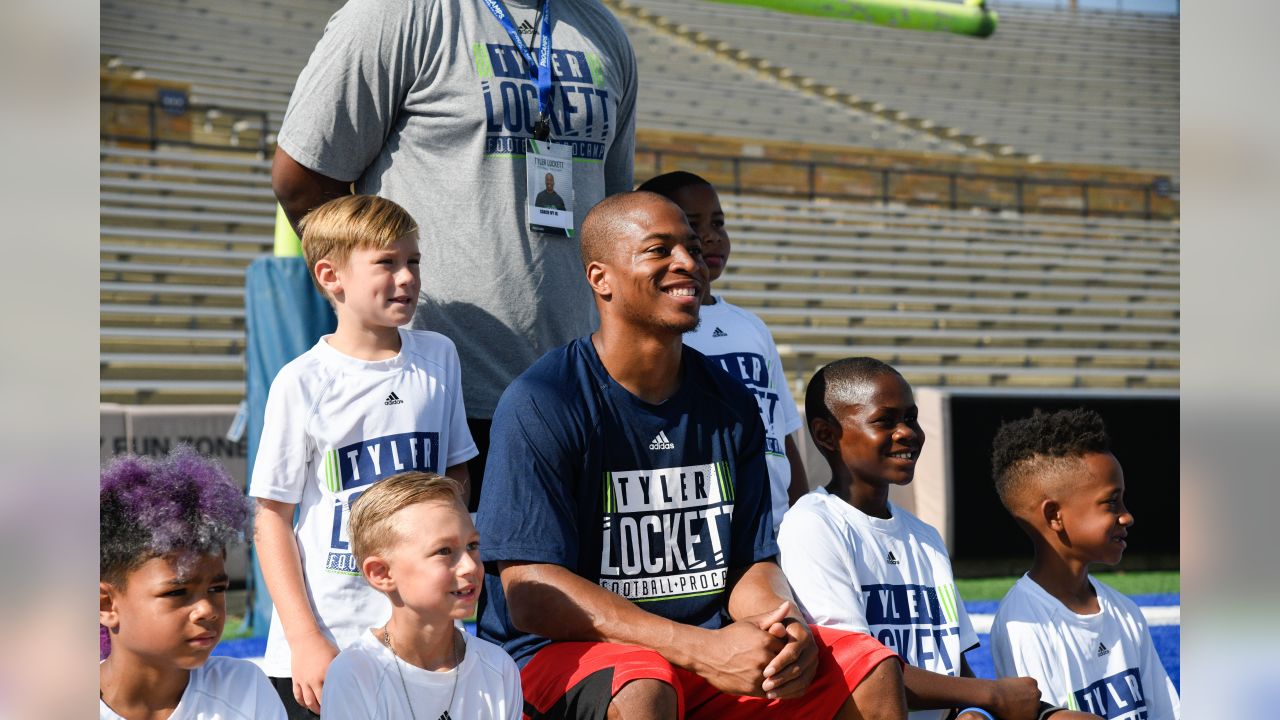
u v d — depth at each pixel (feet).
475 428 7.93
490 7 8.01
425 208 7.91
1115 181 54.95
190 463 5.72
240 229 39.11
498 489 6.46
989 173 53.78
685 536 6.77
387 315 6.92
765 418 9.09
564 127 8.18
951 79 61.87
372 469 6.90
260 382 14.28
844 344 40.60
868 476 7.61
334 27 7.79
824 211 50.03
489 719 5.88
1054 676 7.97
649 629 6.12
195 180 40.75
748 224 47.57
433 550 5.71
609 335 6.81
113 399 29.30
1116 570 22.70
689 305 6.61
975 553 21.90
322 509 6.84
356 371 6.97
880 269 45.98
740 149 50.37
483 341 7.92
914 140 55.88
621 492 6.67
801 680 6.00
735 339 9.23
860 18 18.75
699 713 6.68
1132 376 41.11
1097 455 8.15
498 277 7.90
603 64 8.48
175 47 47.16
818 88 58.75
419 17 7.77
